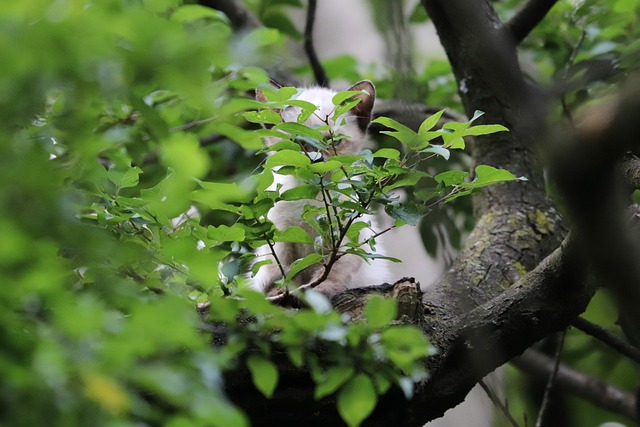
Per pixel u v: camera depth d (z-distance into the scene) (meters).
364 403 5.26
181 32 4.15
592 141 3.94
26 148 4.15
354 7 19.20
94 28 3.94
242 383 6.51
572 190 4.18
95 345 4.25
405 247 15.92
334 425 6.82
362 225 6.48
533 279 7.55
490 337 7.39
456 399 7.36
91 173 5.36
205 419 4.41
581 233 4.47
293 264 6.71
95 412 4.20
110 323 4.40
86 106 4.64
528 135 9.48
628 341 10.44
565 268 7.28
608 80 9.47
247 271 9.12
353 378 5.29
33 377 4.16
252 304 5.20
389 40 11.04
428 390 7.18
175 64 4.09
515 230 9.14
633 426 14.13
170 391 4.22
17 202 4.07
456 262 8.79
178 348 5.24
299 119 6.38
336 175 6.31
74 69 4.00
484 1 10.17
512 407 13.84
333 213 6.79
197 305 6.24
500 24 10.03
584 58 10.93
